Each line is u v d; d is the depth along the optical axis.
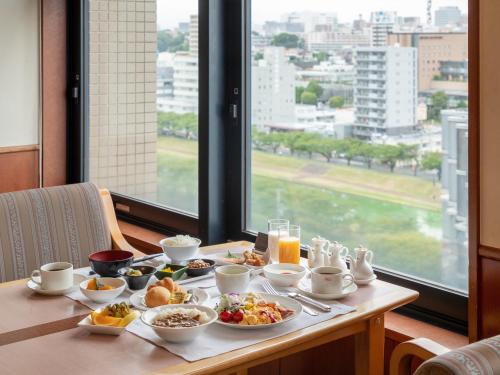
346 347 2.52
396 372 1.68
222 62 3.14
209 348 1.63
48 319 1.83
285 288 2.09
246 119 3.12
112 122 3.93
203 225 3.21
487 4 2.02
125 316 1.74
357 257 2.14
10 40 4.01
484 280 2.10
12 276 2.43
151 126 3.67
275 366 2.72
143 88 3.69
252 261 2.25
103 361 1.56
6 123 4.04
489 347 1.26
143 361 1.56
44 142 4.15
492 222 2.07
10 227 2.45
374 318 1.95
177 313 1.73
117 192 3.95
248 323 1.73
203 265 2.19
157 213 3.63
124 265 2.13
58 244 2.55
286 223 2.35
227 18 3.12
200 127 3.18
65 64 4.17
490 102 2.04
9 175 4.07
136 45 3.71
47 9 4.07
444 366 1.22
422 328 2.37
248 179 3.15
